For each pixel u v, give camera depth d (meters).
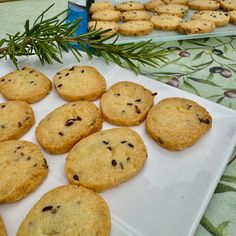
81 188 0.17
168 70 0.27
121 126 0.21
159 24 0.33
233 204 0.16
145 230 0.15
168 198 0.16
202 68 0.27
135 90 0.23
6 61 0.27
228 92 0.24
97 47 0.25
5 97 0.24
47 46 0.24
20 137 0.21
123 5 0.39
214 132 0.20
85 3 0.38
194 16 0.35
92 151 0.18
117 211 0.16
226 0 0.39
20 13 0.39
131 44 0.26
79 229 0.15
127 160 0.18
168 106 0.21
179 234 0.15
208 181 0.17
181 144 0.18
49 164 0.19
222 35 0.32
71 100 0.23
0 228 0.15
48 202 0.16
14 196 0.16
